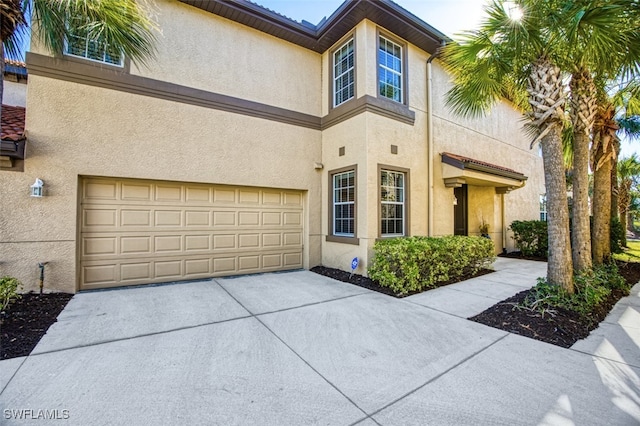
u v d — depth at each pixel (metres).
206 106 7.08
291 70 8.44
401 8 7.30
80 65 5.80
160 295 5.78
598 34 4.39
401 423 2.33
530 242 11.38
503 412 2.46
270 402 2.57
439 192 9.12
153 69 6.50
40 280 5.36
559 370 3.12
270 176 7.92
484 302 5.45
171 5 6.78
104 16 4.16
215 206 7.36
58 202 5.57
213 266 7.33
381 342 3.80
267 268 8.07
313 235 8.59
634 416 2.40
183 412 2.42
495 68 5.71
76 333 3.92
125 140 6.17
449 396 2.68
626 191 18.94
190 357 3.34
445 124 9.57
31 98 5.44
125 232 6.36
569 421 2.35
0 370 2.97
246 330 4.14
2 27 3.20
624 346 3.68
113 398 2.58
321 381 2.91
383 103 7.64
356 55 7.68
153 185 6.65
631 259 10.38
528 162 13.96
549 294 4.82
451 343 3.78
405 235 8.06
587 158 5.99
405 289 6.02
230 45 7.50
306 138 8.57
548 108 5.07
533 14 4.65
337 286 6.62
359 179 7.41
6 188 5.23
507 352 3.53
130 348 3.53
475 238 8.12
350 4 7.07
